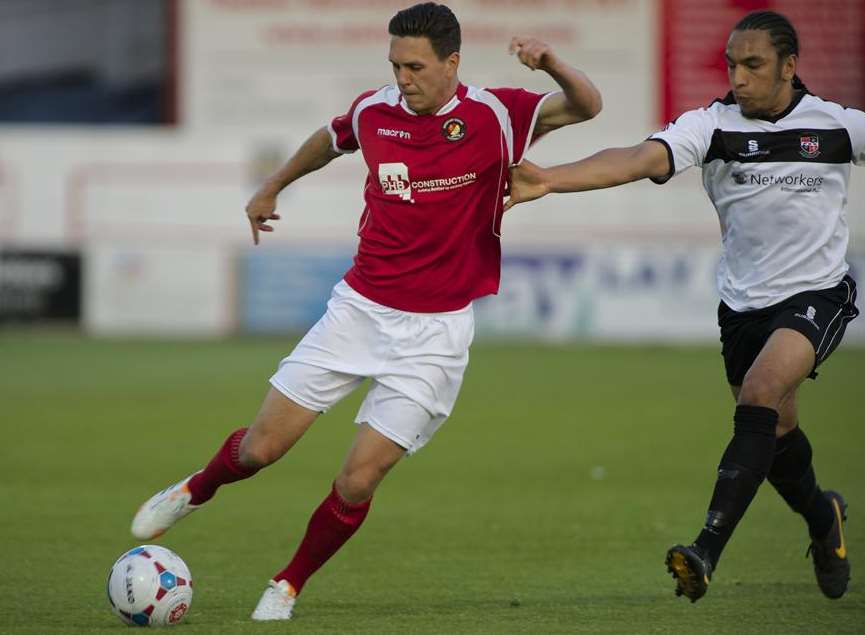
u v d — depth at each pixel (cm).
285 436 2041
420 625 1995
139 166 8581
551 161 8294
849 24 9262
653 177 2025
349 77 9606
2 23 10069
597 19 9419
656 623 2022
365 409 2028
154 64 9969
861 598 2233
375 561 2572
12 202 8631
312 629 1955
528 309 7925
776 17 2014
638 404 5234
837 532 2205
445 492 3416
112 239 8581
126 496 3309
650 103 9462
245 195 8531
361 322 2023
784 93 2059
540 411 5041
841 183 2088
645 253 7850
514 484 3534
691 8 9369
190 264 8131
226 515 3097
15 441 4253
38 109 10138
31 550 2641
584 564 2544
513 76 9481
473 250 2014
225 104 9694
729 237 2141
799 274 2086
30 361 6769
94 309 8206
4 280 8231
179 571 1988
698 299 7844
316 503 3269
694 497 3328
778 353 1997
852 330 7738
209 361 6788
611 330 7894
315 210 8406
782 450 2155
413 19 1883
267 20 9612
